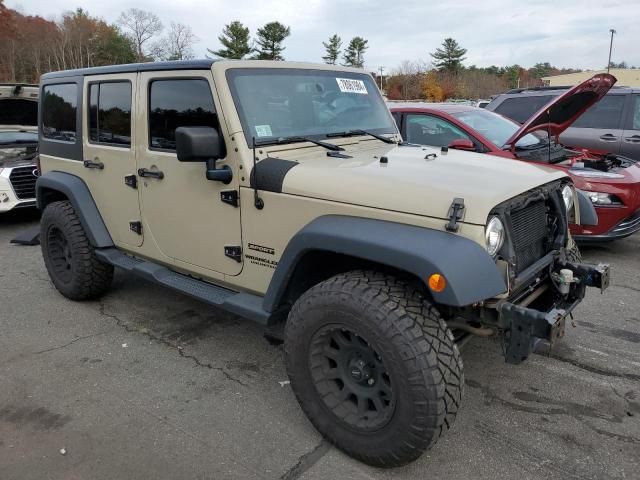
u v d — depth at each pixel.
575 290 3.07
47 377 3.54
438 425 2.36
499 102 9.13
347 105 3.80
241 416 3.09
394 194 2.57
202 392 3.35
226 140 3.13
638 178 5.69
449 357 2.38
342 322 2.53
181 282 3.66
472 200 2.41
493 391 3.31
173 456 2.75
